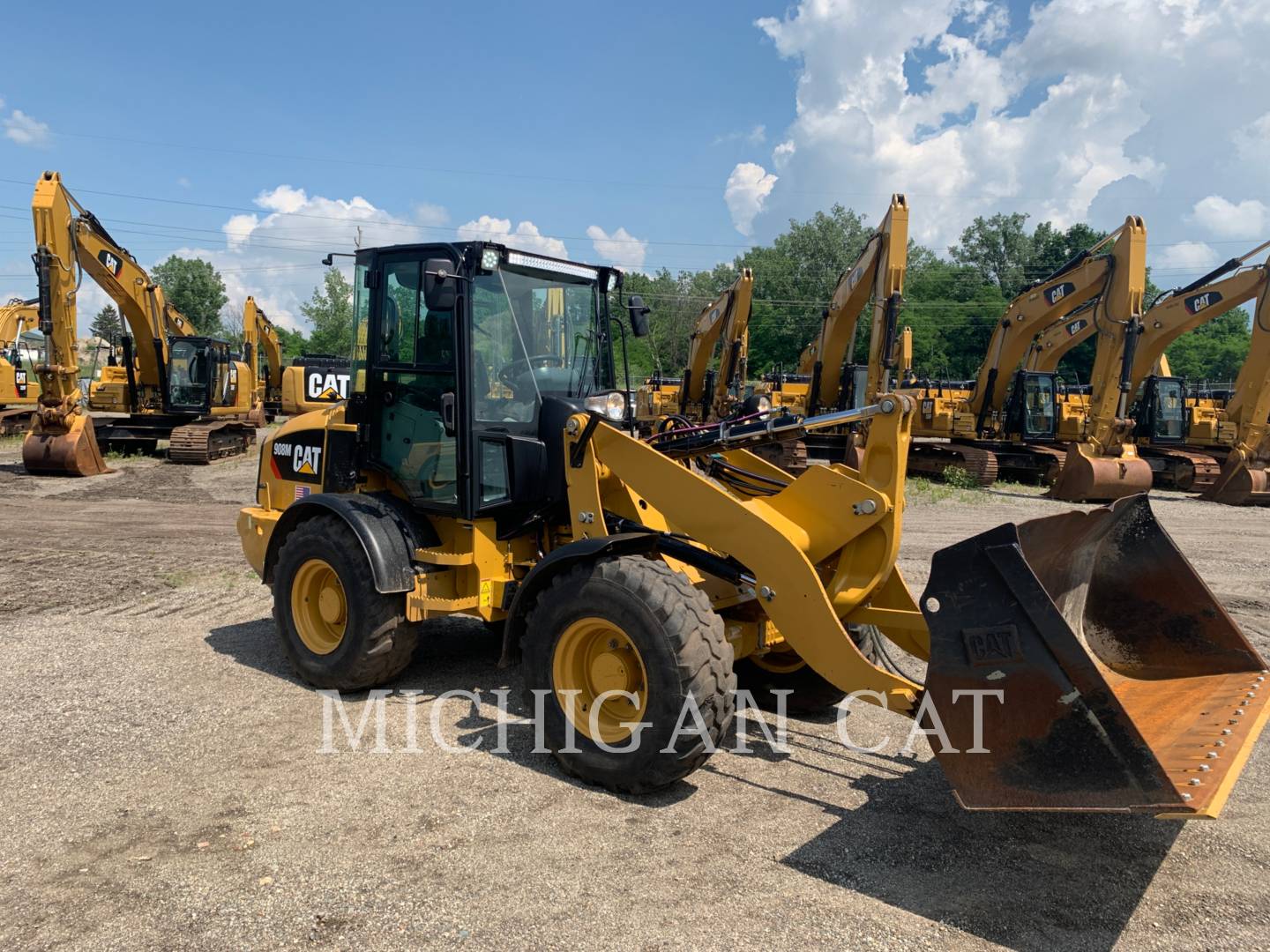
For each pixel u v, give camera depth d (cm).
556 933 306
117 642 639
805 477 441
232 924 308
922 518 1407
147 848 358
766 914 320
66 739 464
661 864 352
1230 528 1400
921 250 8212
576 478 479
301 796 405
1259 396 1731
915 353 7006
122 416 2369
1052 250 7519
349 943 299
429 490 530
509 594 528
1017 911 326
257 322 2905
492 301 518
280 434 645
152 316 1970
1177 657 435
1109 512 425
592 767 415
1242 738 338
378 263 550
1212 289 1839
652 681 395
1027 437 2112
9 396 2436
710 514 432
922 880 346
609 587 408
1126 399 1727
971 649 327
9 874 338
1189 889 343
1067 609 439
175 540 1065
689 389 2389
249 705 517
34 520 1207
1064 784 309
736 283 2130
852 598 428
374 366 554
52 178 1603
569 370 563
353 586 520
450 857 354
